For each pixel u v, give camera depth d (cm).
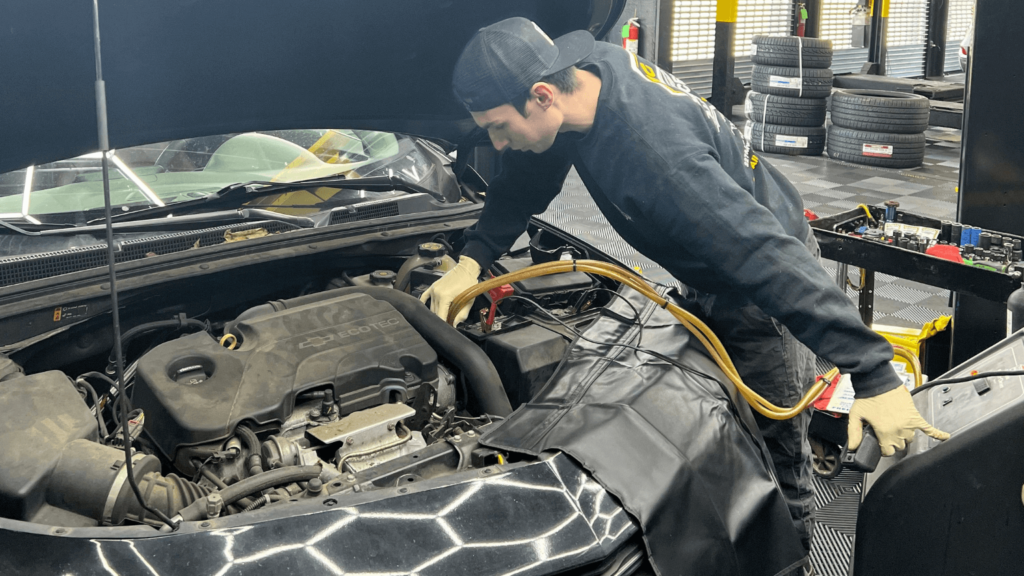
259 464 168
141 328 215
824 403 281
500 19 212
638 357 199
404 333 206
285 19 190
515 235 235
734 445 179
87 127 199
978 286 280
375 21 201
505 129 174
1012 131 307
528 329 225
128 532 136
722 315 207
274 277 244
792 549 181
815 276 161
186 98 204
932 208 621
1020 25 295
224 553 134
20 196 238
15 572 129
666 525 159
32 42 166
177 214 254
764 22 1058
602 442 165
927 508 188
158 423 176
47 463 153
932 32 1213
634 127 165
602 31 217
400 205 278
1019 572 182
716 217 161
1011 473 175
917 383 232
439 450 175
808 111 805
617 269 206
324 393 187
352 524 141
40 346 202
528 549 145
